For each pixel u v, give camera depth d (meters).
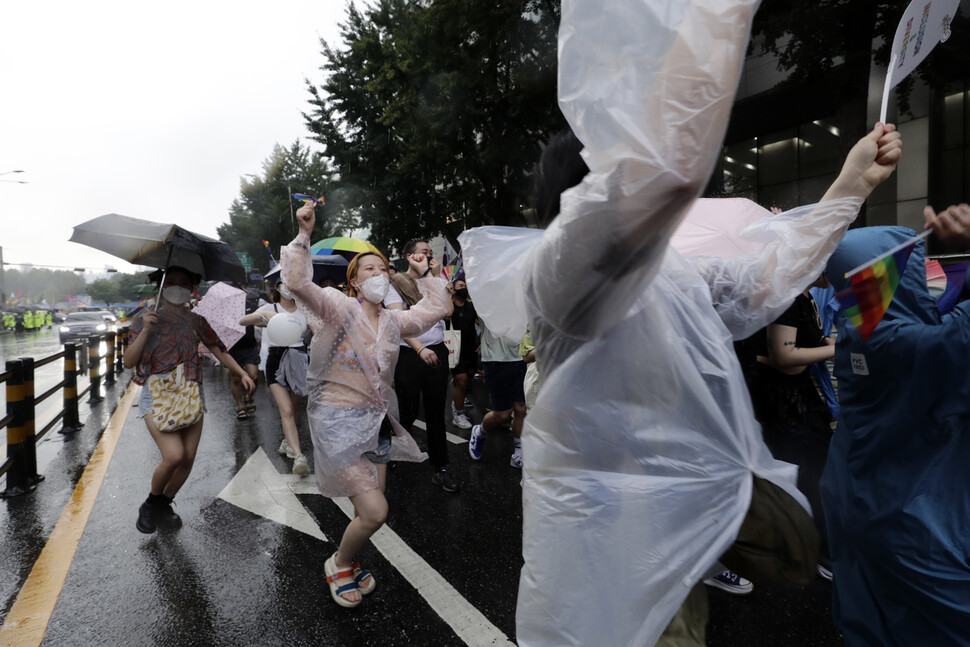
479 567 3.20
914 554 1.37
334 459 2.61
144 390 3.53
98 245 3.94
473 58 11.98
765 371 2.80
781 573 1.28
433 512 3.99
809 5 7.55
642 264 0.99
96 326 28.94
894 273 1.21
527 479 1.29
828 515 1.71
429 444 4.43
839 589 1.68
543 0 11.05
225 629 2.64
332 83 16.95
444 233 16.66
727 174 15.31
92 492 4.45
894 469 1.44
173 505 4.17
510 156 12.55
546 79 11.60
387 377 2.78
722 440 1.20
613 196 0.90
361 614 2.74
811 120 13.43
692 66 0.84
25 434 4.54
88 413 7.91
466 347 6.40
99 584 3.04
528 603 1.25
